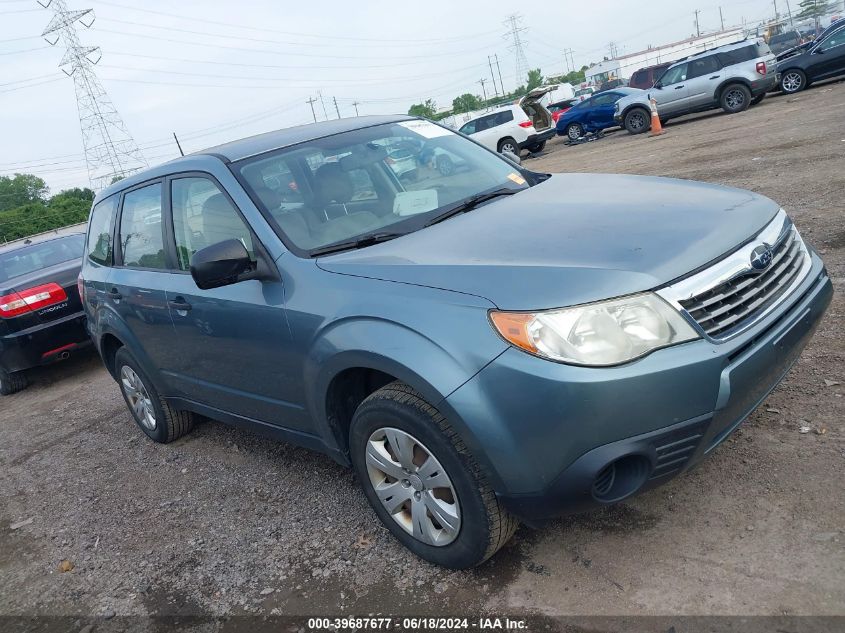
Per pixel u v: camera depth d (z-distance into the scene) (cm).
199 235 365
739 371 231
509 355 226
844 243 524
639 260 236
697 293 232
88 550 375
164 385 445
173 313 380
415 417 253
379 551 306
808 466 285
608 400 218
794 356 264
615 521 284
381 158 367
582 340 221
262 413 355
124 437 543
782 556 242
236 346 337
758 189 764
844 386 337
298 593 292
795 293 265
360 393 307
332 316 276
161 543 363
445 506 264
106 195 493
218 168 354
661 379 219
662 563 254
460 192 350
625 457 228
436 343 240
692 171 995
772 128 1237
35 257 838
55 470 509
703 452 237
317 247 310
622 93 2277
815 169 787
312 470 403
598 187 333
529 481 232
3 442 610
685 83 1839
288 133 392
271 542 336
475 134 2256
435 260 266
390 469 278
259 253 317
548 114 2397
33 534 412
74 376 792
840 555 235
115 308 448
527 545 284
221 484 414
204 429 510
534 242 263
